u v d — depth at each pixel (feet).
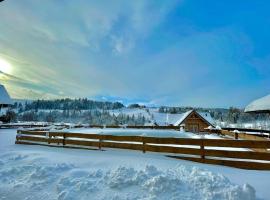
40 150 31.60
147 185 15.10
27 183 16.65
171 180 15.28
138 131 69.72
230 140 22.62
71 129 69.10
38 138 37.73
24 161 23.75
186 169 18.76
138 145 27.89
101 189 15.35
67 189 15.33
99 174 18.03
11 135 58.29
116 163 22.31
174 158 24.79
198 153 23.82
